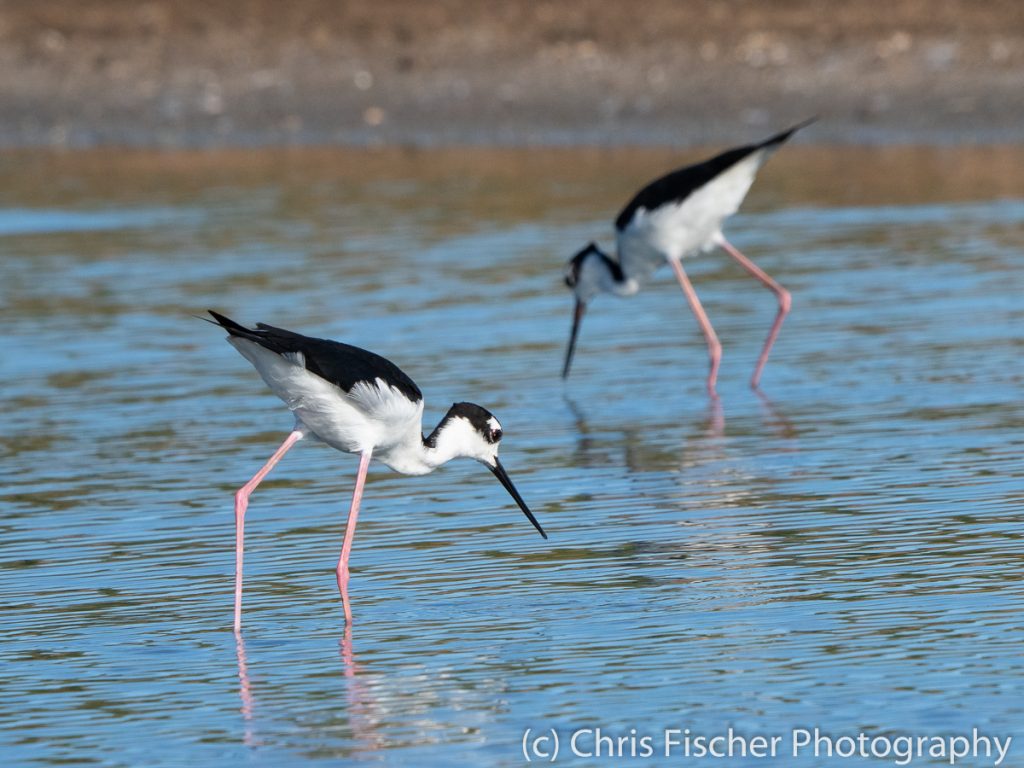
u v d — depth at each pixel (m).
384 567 10.12
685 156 28.92
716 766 7.06
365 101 33.97
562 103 33.00
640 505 11.26
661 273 21.38
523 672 8.21
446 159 29.97
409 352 16.44
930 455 12.12
